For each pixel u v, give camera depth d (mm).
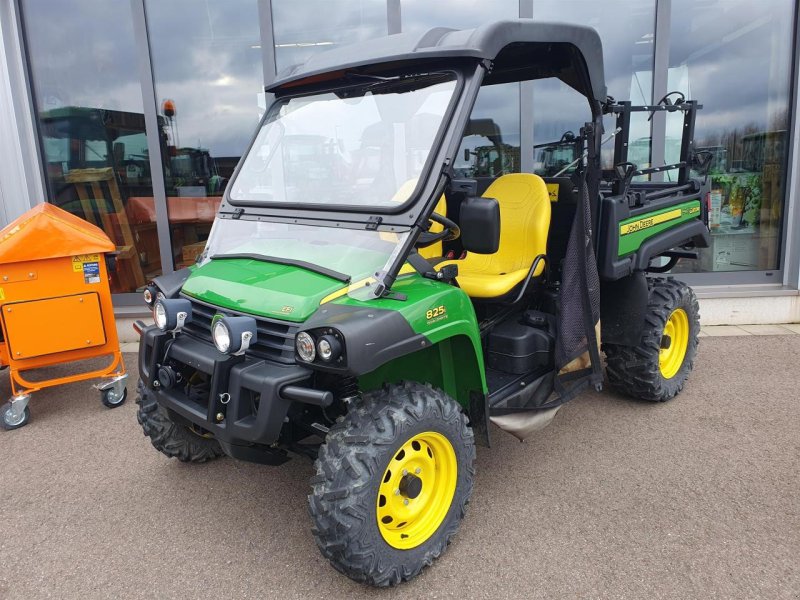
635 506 2850
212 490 3113
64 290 3984
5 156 5477
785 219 5766
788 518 2717
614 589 2305
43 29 5613
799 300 5656
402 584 2385
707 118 5805
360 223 2502
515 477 3141
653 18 5602
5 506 3000
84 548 2658
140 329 2730
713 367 4645
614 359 3879
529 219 3500
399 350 2148
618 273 3268
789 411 3844
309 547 2639
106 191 5898
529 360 3189
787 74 5645
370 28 5703
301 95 2971
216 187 5906
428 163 2389
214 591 2373
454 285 2689
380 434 2221
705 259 6008
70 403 4312
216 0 5625
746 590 2275
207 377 2672
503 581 2375
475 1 5613
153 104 5676
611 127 5594
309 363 2070
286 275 2445
